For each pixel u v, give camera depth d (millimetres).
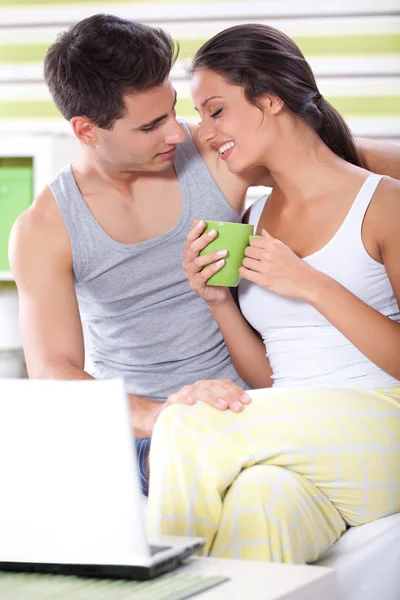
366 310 2094
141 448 2367
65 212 2570
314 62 4355
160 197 2609
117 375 2666
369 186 2217
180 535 1788
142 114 2395
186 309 2623
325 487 1974
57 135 4000
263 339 2393
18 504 1440
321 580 1410
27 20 4605
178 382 2602
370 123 4332
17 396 1422
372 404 2051
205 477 1819
